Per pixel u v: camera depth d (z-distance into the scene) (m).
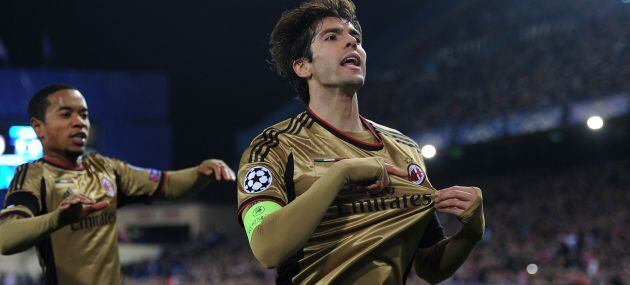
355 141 1.93
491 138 22.25
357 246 1.77
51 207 2.79
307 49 2.01
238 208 1.81
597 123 17.42
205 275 23.50
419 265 2.15
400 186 1.84
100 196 2.92
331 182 1.65
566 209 19.98
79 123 2.90
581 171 22.72
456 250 2.01
